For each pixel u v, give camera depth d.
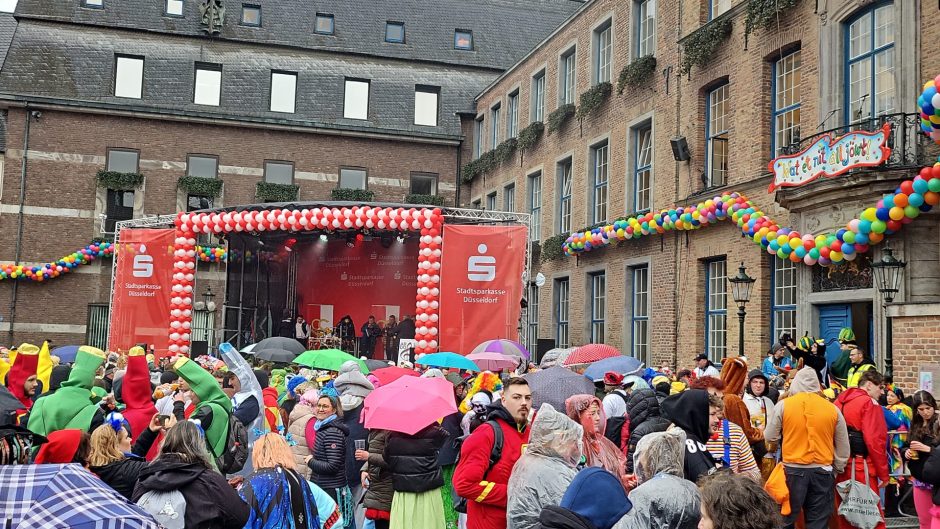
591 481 3.78
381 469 6.54
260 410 7.58
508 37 36.34
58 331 29.22
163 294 21.11
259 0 33.81
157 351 21.00
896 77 12.62
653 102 19.88
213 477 4.52
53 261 29.44
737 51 16.83
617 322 20.88
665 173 19.16
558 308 24.81
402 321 24.56
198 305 28.08
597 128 22.78
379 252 25.50
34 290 29.23
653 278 19.28
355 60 33.97
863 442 7.64
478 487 5.21
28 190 29.50
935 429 7.44
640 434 6.26
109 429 5.31
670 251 18.66
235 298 23.36
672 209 18.23
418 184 33.38
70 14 31.33
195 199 31.11
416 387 6.43
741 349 14.63
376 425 6.13
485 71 35.19
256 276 24.44
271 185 31.52
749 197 16.06
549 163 25.83
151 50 31.70
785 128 15.62
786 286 15.16
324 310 25.78
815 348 11.30
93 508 3.24
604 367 9.38
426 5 36.03
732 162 16.89
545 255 24.55
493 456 5.30
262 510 4.62
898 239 11.92
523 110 28.16
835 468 7.18
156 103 31.22
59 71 30.45
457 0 36.66
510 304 18.38
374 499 6.66
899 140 11.96
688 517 3.70
